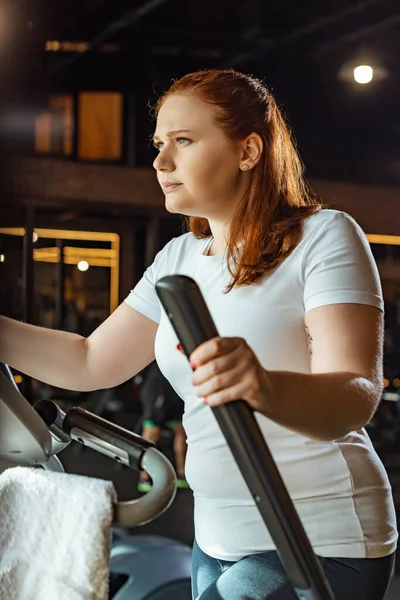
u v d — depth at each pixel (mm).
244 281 1322
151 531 5867
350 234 1287
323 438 1064
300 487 1278
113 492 1033
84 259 13594
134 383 9867
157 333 1441
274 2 10648
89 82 12297
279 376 1007
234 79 1391
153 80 12289
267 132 1393
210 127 1354
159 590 2820
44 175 11727
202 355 901
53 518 1026
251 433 921
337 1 10531
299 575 938
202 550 1389
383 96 11984
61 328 13492
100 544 1011
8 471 1069
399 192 12430
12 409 1069
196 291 890
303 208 1361
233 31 11289
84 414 1132
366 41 11406
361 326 1213
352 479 1283
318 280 1253
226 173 1368
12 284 8992
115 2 10219
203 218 1503
